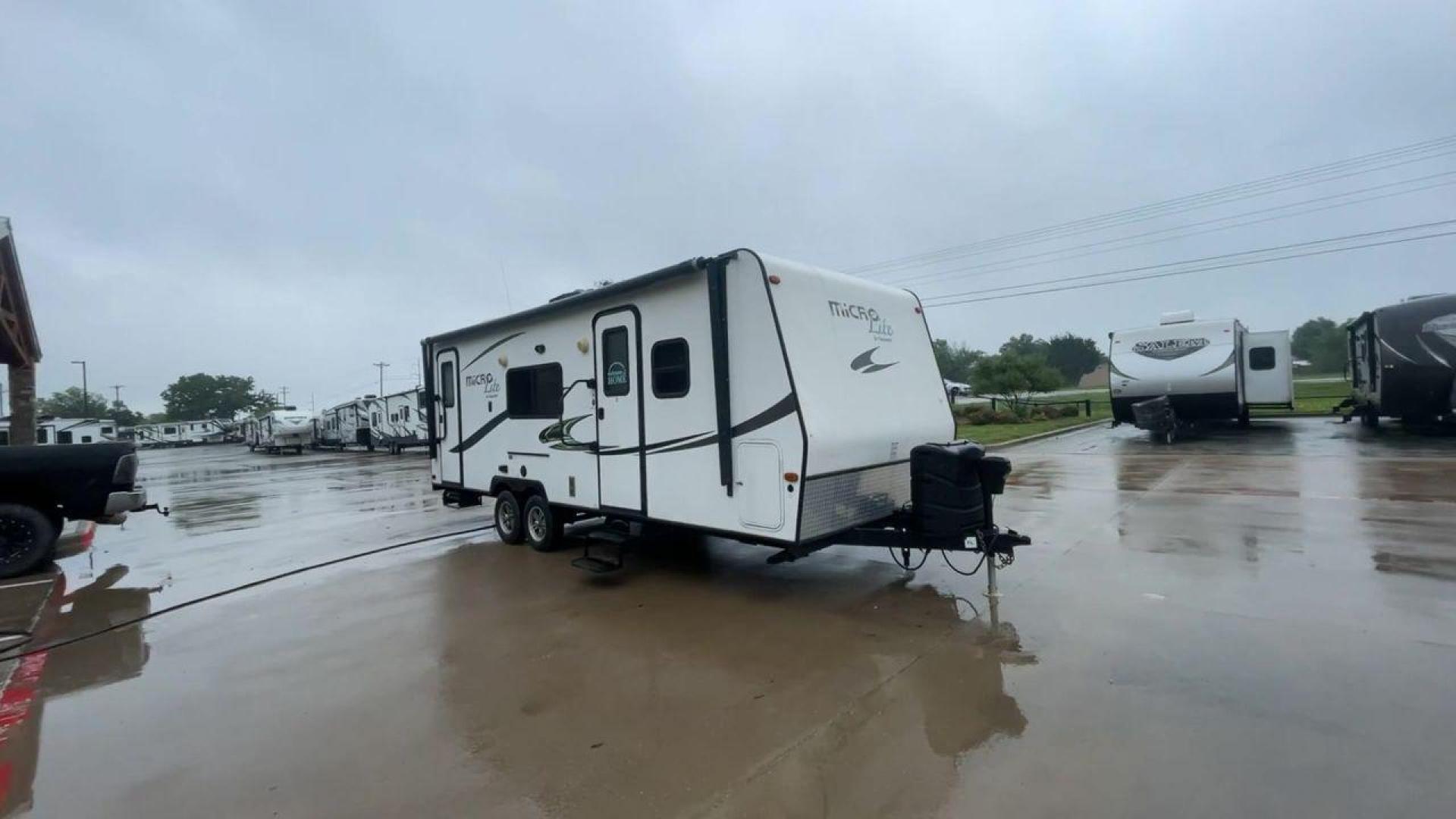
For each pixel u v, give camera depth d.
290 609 5.81
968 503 5.14
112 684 4.32
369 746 3.41
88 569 7.68
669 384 5.77
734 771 3.06
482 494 8.27
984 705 3.55
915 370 6.33
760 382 5.09
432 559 7.47
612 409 6.33
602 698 3.85
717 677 4.08
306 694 4.06
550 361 7.06
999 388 29.02
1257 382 18.78
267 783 3.11
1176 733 3.20
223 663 4.63
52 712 3.92
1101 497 9.44
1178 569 5.81
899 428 5.82
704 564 6.76
